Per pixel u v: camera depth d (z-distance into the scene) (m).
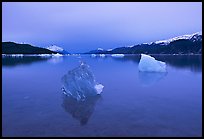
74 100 11.56
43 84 16.92
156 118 8.45
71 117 8.71
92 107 10.16
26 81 18.61
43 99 11.84
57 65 39.19
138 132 7.09
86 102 11.09
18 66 36.59
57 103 10.98
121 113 9.15
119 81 18.42
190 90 14.04
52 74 24.00
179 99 11.55
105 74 23.53
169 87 15.29
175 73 24.20
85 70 12.91
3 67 34.38
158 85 16.22
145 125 7.71
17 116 8.88
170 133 6.98
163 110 9.51
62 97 12.29
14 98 12.15
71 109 9.88
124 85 16.28
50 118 8.61
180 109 9.66
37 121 8.24
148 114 8.97
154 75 22.56
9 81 18.67
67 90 12.40
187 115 8.80
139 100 11.41
